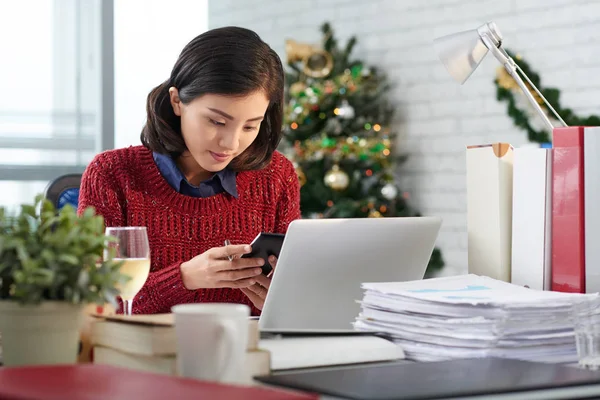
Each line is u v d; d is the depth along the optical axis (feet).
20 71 17.65
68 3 17.99
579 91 15.16
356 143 16.34
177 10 18.65
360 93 16.75
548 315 4.59
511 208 5.62
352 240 5.43
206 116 6.68
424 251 5.90
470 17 16.57
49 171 17.95
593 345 4.51
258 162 7.69
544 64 15.60
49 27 17.87
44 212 3.87
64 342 3.79
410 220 5.68
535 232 5.38
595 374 3.91
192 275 6.53
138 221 7.42
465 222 16.69
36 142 17.85
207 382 3.15
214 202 7.63
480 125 16.43
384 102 17.42
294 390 3.56
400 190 17.38
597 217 5.21
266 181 7.95
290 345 4.35
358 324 5.02
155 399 2.86
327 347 4.34
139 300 6.74
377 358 4.44
